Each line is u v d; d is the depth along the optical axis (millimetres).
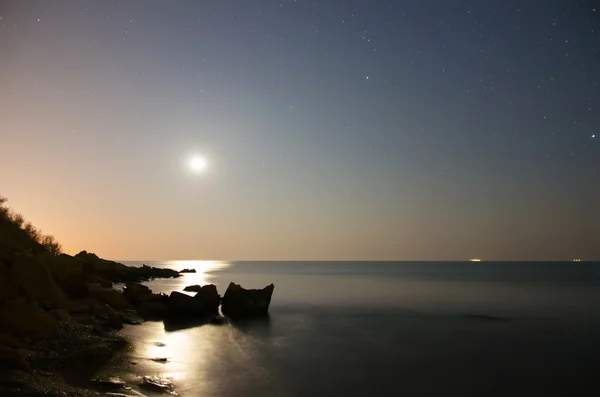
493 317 29359
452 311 32500
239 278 83125
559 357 17141
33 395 8648
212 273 114000
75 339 13195
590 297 44812
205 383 12109
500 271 147500
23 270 16656
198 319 25422
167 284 53750
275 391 11836
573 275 109812
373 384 13000
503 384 13352
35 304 15406
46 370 10562
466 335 22203
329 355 16969
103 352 12789
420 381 13484
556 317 29547
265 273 117312
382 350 18172
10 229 25219
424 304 37500
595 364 16000
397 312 31750
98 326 16328
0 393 8469
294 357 16438
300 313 30672
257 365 14844
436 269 178500
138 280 53031
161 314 24781
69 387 9742
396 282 74625
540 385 13297
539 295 47500
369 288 58500
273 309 32938
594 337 21797
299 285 64688
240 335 20953
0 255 17438
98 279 31922
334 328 24094
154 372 12500
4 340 11492
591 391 12758
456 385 13148
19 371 9711
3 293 14211
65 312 15953
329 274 113938
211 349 17047
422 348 18734
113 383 10453
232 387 11953
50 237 34688
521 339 21156
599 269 174750
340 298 43094
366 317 28922
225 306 28266
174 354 15539
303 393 11805
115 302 23344
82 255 47469
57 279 20266
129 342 15680
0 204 30594
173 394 10773
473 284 68875
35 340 12320
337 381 13188
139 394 10203
